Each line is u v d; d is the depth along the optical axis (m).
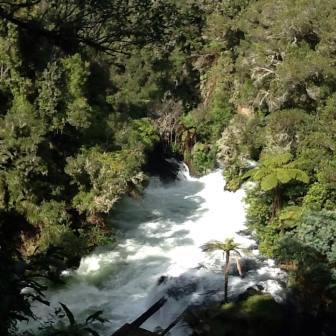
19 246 18.72
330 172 18.67
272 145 22.75
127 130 23.36
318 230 16.31
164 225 22.77
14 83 19.23
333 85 22.44
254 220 20.42
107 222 21.91
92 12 4.88
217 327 13.85
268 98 25.06
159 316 15.64
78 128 21.20
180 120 31.39
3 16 4.81
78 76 20.23
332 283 14.94
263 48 25.78
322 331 14.29
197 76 32.44
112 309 16.36
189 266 18.56
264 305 14.61
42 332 11.10
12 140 18.17
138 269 18.84
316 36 24.12
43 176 19.72
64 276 18.14
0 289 3.71
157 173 29.11
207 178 29.25
